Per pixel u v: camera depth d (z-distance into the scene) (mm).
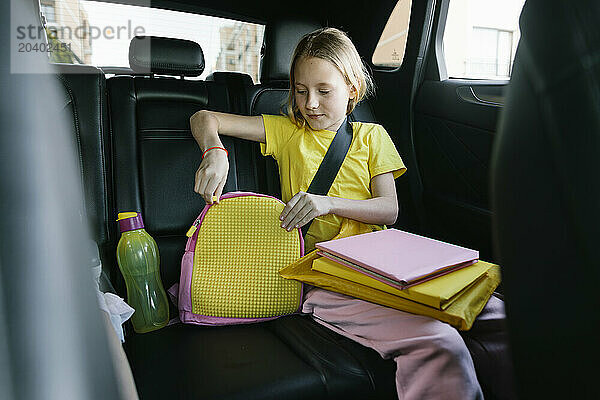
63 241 170
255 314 994
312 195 1055
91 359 168
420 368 744
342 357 825
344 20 1701
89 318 174
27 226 158
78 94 1171
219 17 1627
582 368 263
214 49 1660
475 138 1320
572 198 258
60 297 161
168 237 1194
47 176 170
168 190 1211
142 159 1216
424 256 887
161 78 1331
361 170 1227
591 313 255
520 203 291
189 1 1548
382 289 836
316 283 942
